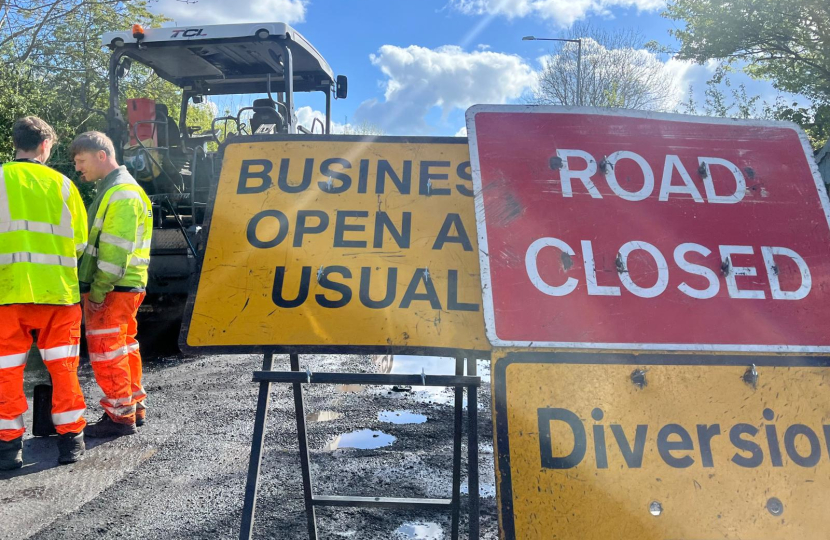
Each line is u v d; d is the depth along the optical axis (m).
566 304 2.13
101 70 16.34
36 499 3.24
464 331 2.23
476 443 2.16
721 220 2.30
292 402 4.93
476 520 2.15
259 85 9.05
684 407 2.06
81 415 3.83
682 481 1.99
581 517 1.95
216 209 2.39
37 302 3.57
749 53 20.31
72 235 3.77
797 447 2.05
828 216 2.34
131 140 7.81
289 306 2.25
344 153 2.51
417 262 2.33
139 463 3.72
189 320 2.23
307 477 2.60
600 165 2.34
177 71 8.66
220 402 4.94
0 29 15.21
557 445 2.00
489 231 2.21
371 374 2.14
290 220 2.38
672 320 2.14
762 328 2.15
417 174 2.49
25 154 3.79
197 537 2.82
